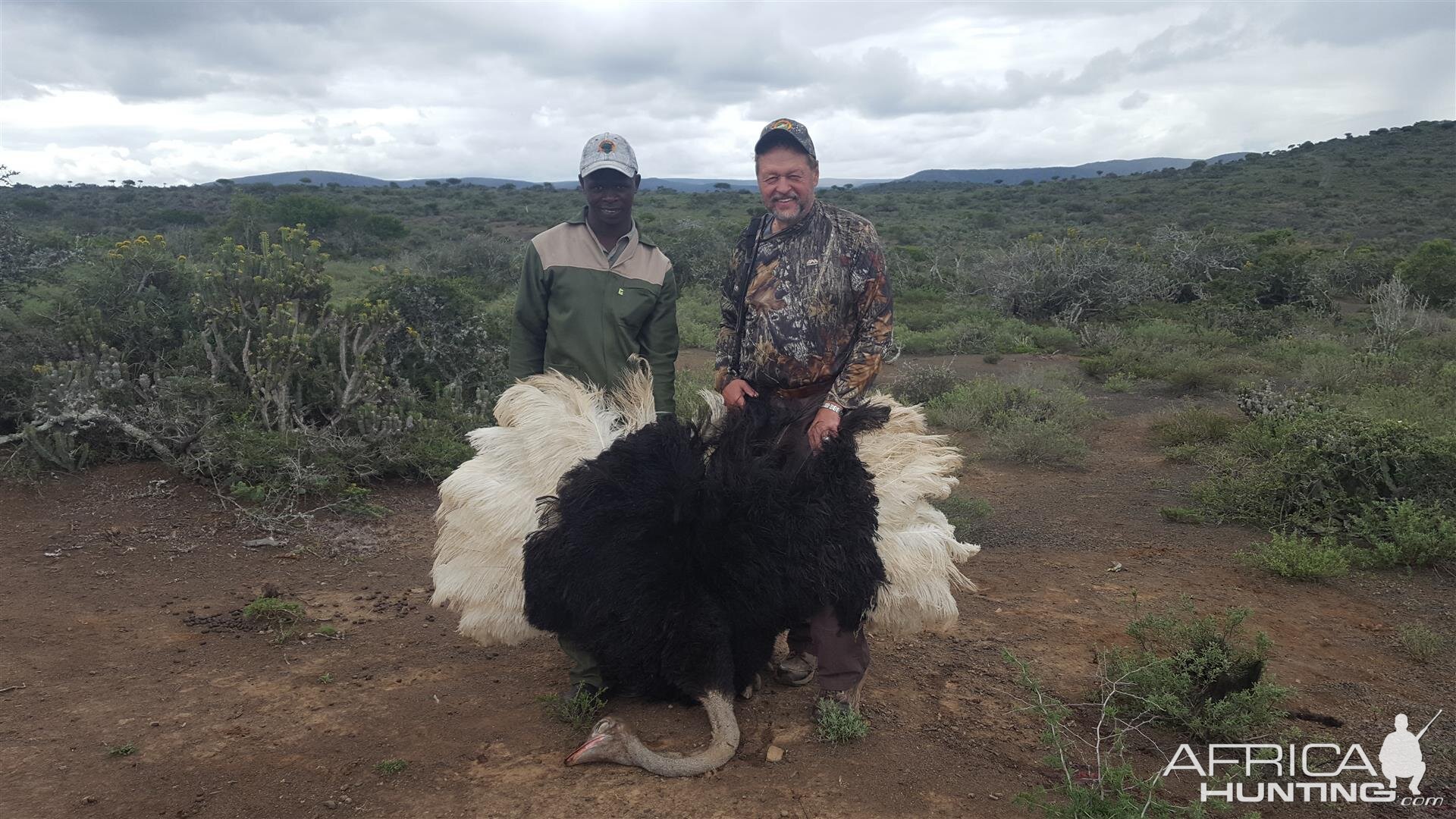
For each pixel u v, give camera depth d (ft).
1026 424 34.19
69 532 20.86
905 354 63.26
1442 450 23.90
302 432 25.29
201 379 25.70
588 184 14.33
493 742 12.55
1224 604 19.19
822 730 12.71
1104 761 12.57
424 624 17.17
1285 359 55.36
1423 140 330.95
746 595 11.59
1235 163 328.70
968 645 16.69
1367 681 15.62
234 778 11.55
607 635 11.73
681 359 52.54
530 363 14.97
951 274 101.45
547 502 12.42
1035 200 269.44
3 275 33.88
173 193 222.48
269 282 27.27
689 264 93.04
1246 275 86.17
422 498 25.38
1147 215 226.99
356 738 12.67
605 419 13.57
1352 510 24.21
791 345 13.34
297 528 22.17
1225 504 26.23
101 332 27.35
